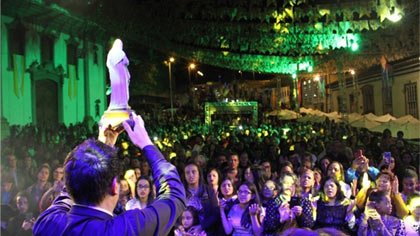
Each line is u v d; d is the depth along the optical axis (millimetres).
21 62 23406
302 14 12188
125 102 2777
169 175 2113
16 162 9344
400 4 11602
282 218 5832
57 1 21484
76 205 1968
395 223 5766
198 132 26719
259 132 23891
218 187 6871
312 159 9867
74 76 28484
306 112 36750
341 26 14391
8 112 22312
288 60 26922
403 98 25344
